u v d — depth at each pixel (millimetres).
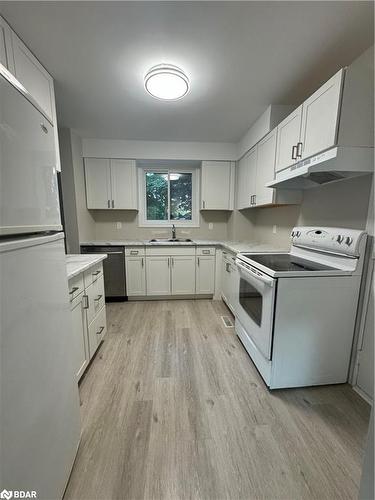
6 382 597
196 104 2197
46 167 854
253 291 1812
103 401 1480
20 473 647
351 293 1521
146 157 3283
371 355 1485
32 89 1521
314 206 2088
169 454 1140
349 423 1331
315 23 1281
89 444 1188
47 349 822
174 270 3287
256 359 1781
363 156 1399
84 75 1753
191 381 1669
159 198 3871
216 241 3420
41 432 764
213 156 3359
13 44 1326
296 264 1710
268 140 2283
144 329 2461
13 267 637
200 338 2277
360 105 1357
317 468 1082
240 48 1477
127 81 1834
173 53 1522
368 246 1483
